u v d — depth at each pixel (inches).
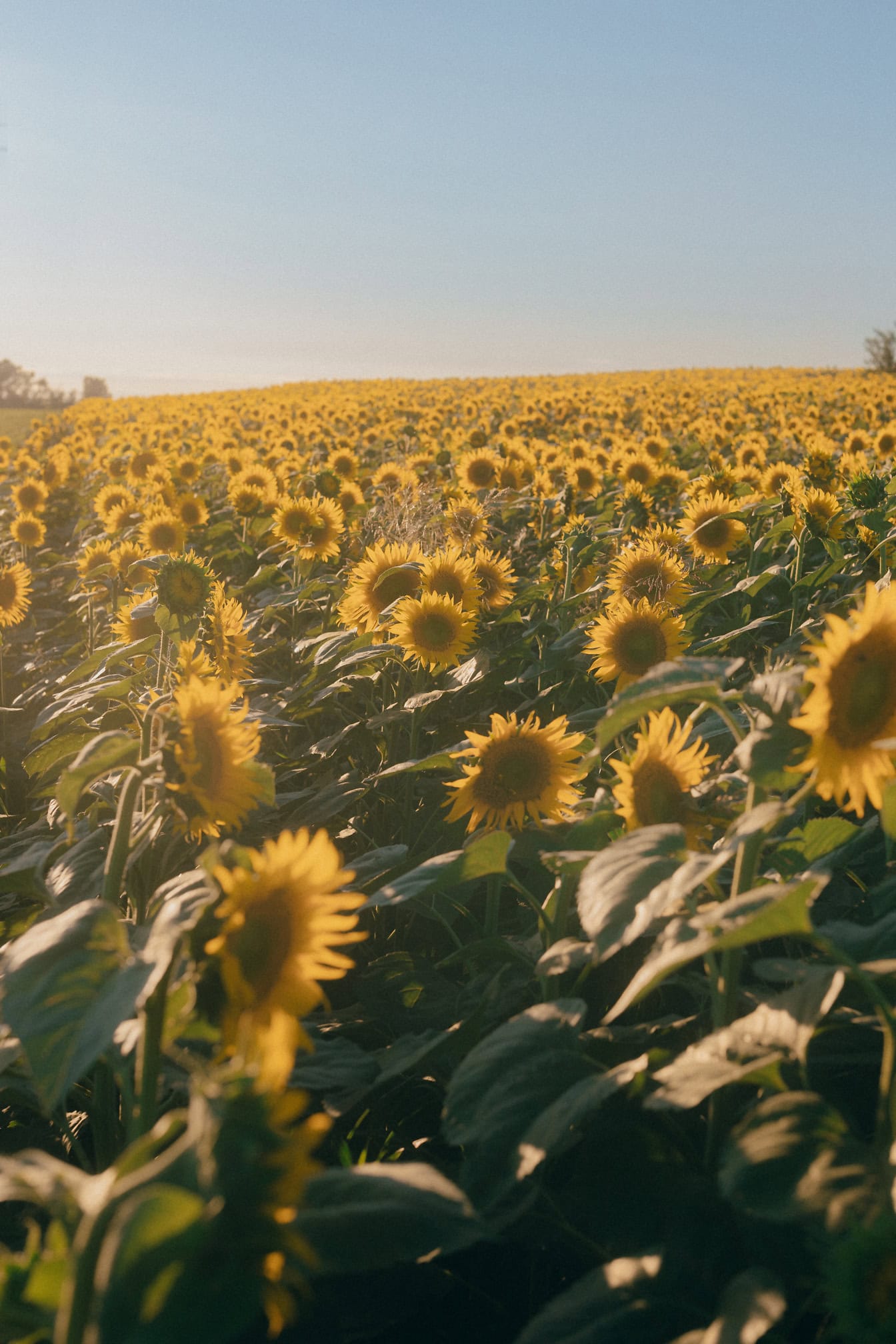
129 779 88.7
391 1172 64.7
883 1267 55.2
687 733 101.7
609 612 168.9
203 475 606.2
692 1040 96.2
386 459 702.5
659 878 75.5
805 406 1048.8
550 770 120.9
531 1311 92.4
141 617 175.9
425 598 178.1
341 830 171.0
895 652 71.8
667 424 904.9
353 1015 122.0
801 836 96.0
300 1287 55.0
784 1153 64.2
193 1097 50.9
